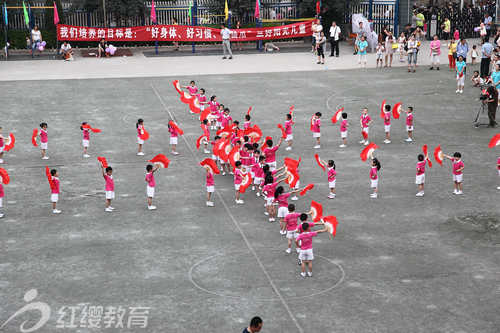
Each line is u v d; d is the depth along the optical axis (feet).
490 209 61.05
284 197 55.57
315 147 81.56
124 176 71.31
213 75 126.41
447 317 41.91
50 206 62.80
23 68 132.77
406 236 55.16
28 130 88.94
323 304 43.70
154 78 123.65
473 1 179.11
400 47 136.98
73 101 105.40
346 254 51.78
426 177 70.54
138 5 152.87
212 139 85.76
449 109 99.35
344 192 66.18
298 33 153.38
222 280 47.26
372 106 101.65
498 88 101.60
